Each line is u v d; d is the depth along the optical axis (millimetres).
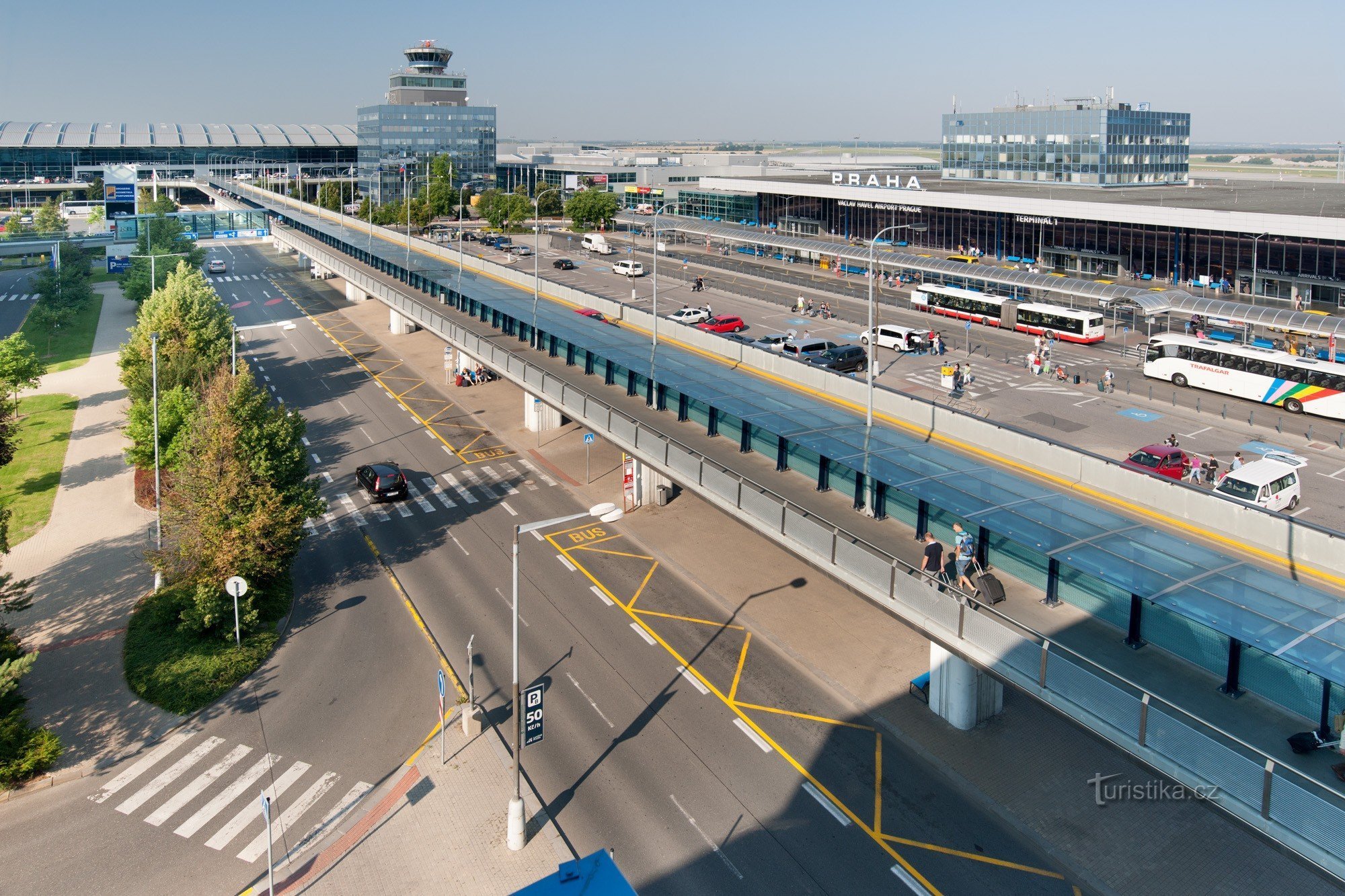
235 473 35750
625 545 42250
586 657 32938
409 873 23281
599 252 129500
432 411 63938
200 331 61438
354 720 29703
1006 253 108562
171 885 22953
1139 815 24953
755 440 37719
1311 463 47625
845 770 26875
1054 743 28047
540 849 23969
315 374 74438
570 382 48625
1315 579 24562
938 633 22906
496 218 157375
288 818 25344
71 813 25609
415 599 37531
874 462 30516
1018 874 22984
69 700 30938
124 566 41406
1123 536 24328
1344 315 76875
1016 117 127312
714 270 115562
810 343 69688
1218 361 60812
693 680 31516
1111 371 63188
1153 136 121250
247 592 35312
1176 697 20344
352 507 47219
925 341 72750
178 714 30109
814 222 134125
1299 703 19516
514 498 48094
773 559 40594
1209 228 83750
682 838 24297
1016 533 24359
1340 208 86438
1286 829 16172
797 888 22578
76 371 78938
